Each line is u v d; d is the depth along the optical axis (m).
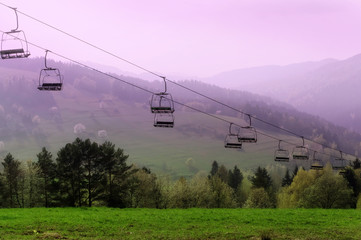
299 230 37.50
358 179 113.38
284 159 54.69
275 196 132.00
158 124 34.00
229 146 42.72
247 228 37.94
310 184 118.38
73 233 33.16
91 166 77.62
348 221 45.00
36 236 30.67
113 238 30.95
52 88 29.19
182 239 31.14
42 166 80.88
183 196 89.31
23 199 82.25
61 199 76.00
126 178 82.00
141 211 53.97
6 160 80.56
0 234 31.66
